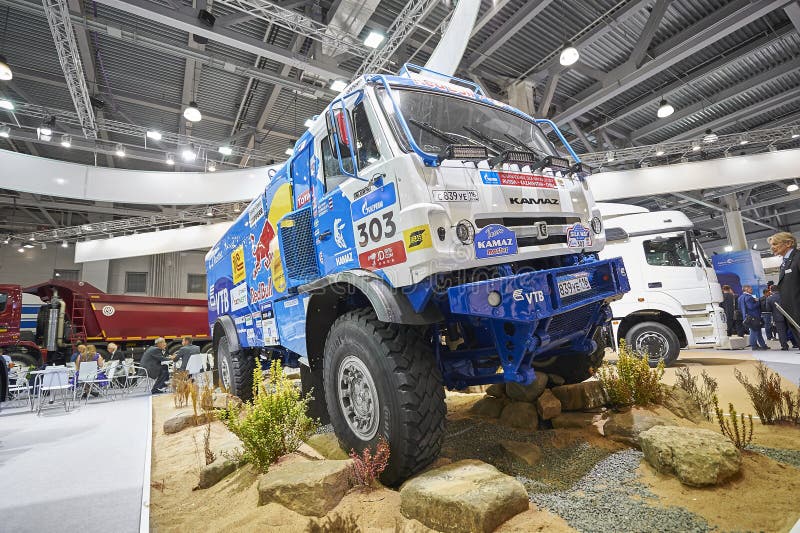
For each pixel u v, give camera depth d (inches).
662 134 590.9
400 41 334.6
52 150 581.6
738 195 813.2
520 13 356.5
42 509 109.5
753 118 556.1
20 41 382.0
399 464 94.3
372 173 109.6
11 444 194.4
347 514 85.1
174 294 901.8
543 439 120.0
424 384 96.3
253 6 307.7
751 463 93.8
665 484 88.6
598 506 82.9
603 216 316.5
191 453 151.3
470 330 121.6
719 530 71.2
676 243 288.4
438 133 121.0
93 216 813.9
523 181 116.4
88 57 393.7
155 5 305.4
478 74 428.8
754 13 336.5
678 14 373.7
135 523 98.7
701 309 276.5
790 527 69.2
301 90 423.8
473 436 127.3
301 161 151.7
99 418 253.3
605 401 134.6
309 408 150.4
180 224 731.4
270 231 177.8
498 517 74.5
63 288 550.0
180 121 519.8
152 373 396.2
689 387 151.1
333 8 341.7
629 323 296.5
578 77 461.7
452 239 96.3
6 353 472.7
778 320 339.9
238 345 222.2
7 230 813.2
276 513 87.3
